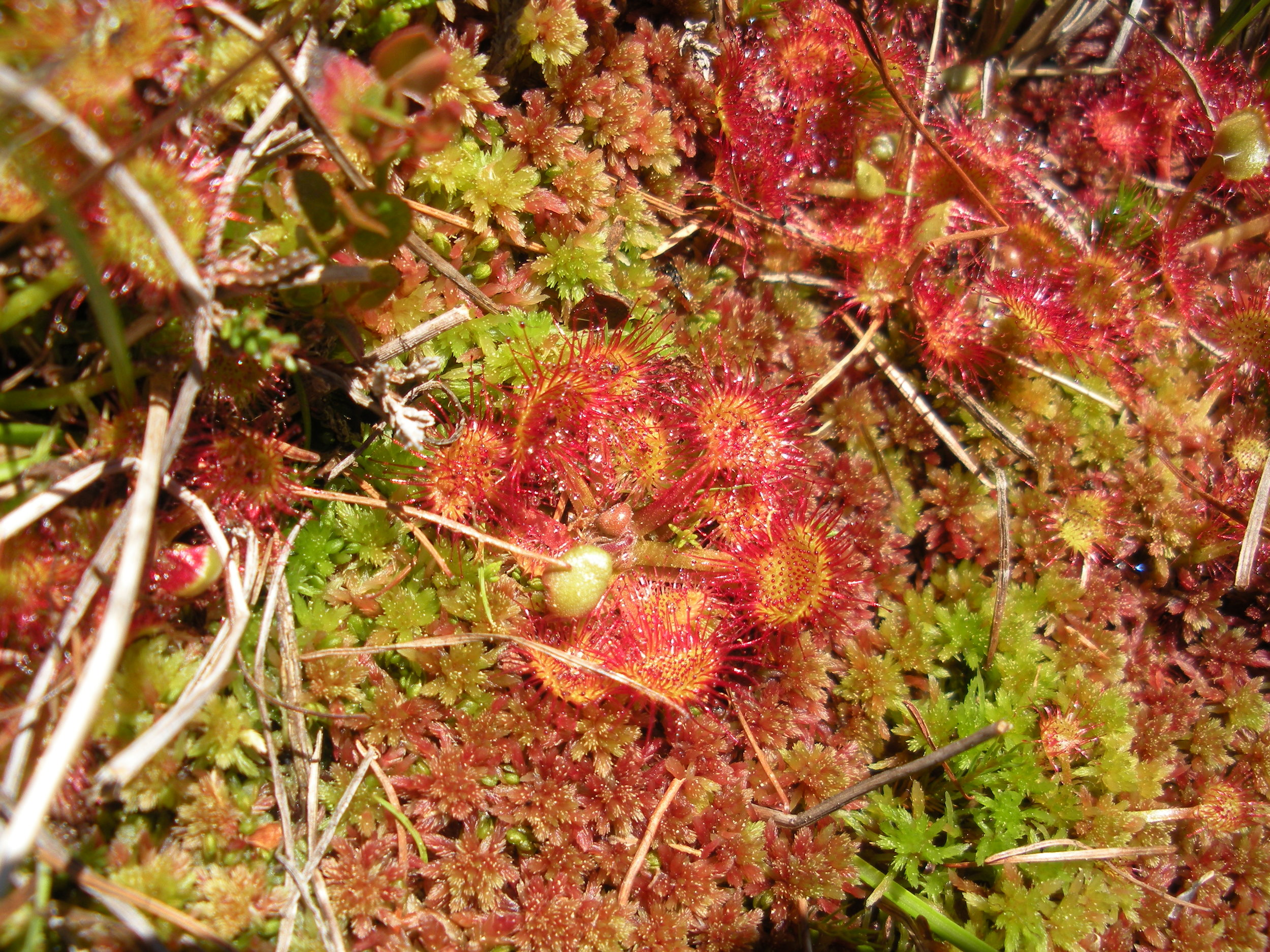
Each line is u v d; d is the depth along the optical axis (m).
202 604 0.12
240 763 0.11
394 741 0.12
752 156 0.14
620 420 0.13
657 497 0.13
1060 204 0.16
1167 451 0.15
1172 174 0.16
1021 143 0.16
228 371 0.11
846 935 0.12
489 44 0.13
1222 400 0.16
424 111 0.12
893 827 0.13
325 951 0.11
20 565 0.11
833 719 0.13
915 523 0.14
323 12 0.11
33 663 0.11
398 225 0.11
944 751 0.11
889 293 0.14
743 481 0.13
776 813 0.13
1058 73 0.16
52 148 0.10
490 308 0.13
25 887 0.09
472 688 0.12
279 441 0.12
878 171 0.14
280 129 0.11
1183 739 0.14
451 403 0.13
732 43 0.14
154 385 0.11
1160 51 0.16
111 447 0.11
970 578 0.14
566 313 0.14
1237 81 0.16
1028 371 0.15
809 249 0.14
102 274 0.11
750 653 0.13
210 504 0.11
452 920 0.12
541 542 0.13
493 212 0.13
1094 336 0.15
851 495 0.14
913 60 0.15
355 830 0.12
